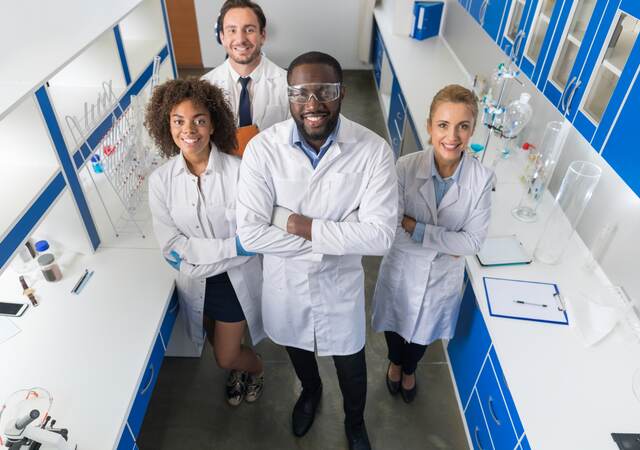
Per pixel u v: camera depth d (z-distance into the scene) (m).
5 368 1.61
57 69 1.64
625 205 1.82
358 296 1.79
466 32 3.67
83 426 1.46
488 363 1.80
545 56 2.20
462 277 1.90
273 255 1.68
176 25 5.50
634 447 1.34
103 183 2.46
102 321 1.78
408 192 1.76
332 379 2.46
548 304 1.79
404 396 2.35
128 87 2.37
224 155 1.83
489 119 2.71
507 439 1.61
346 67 5.88
